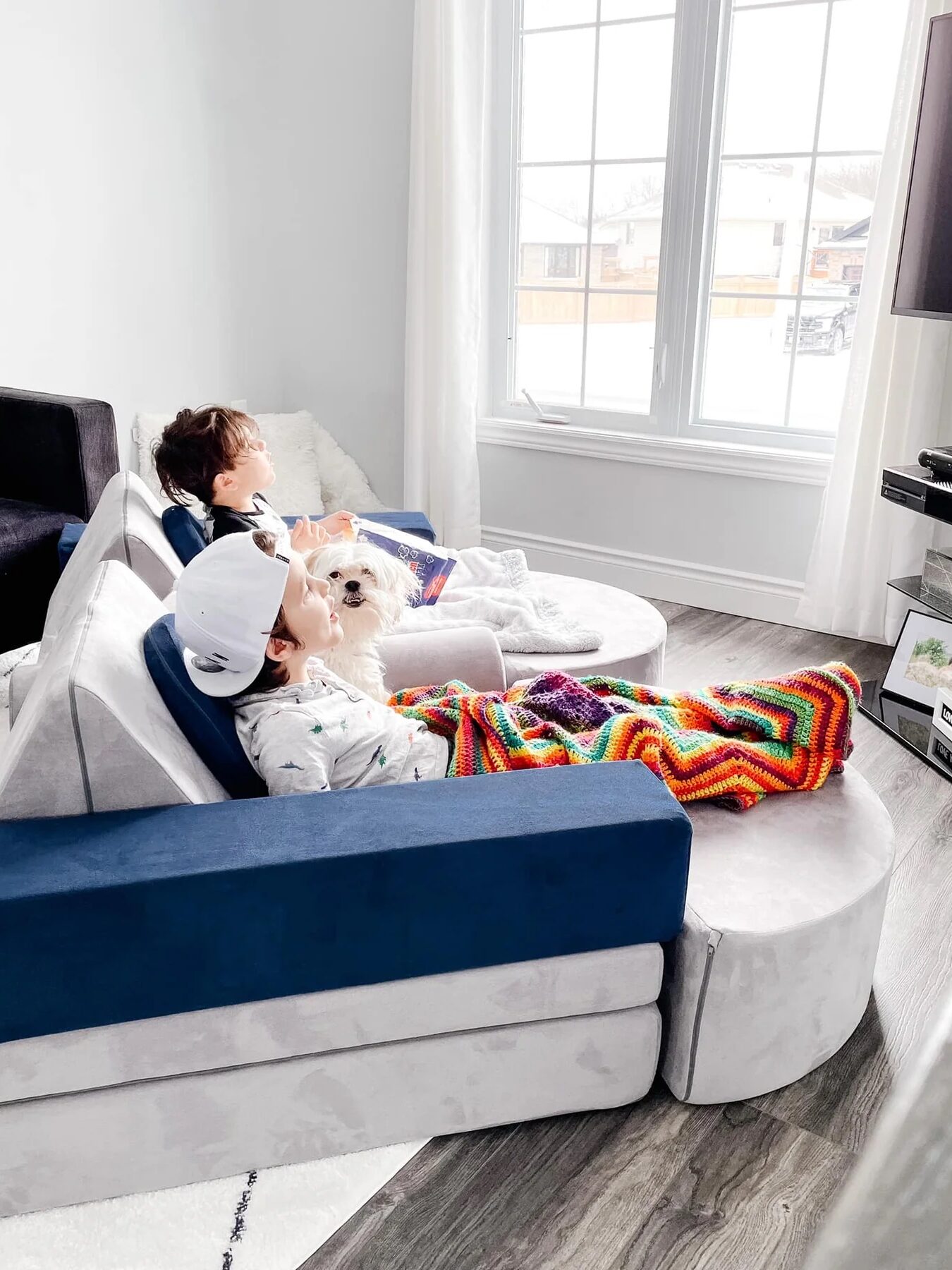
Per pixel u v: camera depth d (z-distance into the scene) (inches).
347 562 73.2
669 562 154.0
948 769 103.0
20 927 47.4
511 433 162.2
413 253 153.6
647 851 55.1
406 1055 56.6
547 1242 54.2
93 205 144.9
